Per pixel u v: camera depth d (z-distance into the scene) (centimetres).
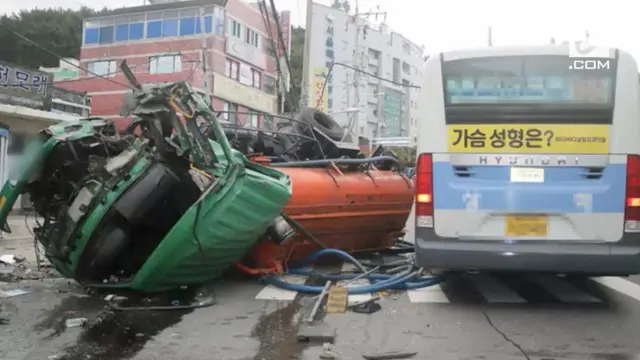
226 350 476
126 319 575
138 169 631
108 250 635
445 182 605
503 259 584
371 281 757
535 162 589
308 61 2312
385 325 552
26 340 500
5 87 2077
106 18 4056
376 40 6334
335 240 921
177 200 671
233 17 3997
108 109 3934
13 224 1548
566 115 586
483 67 605
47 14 4772
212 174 646
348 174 937
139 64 3938
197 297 657
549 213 585
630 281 750
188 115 645
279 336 516
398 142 4306
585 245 579
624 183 579
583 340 497
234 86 3959
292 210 812
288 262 840
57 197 701
